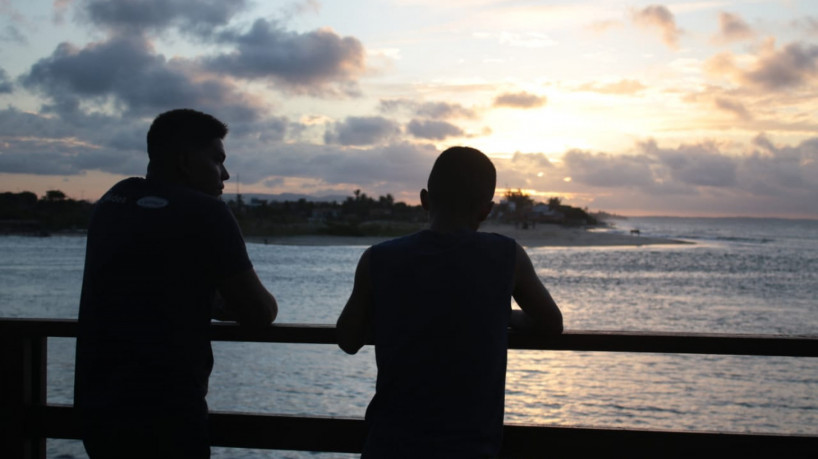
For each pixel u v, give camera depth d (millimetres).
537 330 1922
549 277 49312
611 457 2127
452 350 1673
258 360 14617
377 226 172125
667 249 114500
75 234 178875
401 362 1682
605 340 2088
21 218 195750
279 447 2219
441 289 1700
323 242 137500
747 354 2076
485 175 1808
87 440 1836
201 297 1861
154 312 1812
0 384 2373
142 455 1795
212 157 2023
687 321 24219
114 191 1972
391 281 1734
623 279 47312
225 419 2240
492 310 1706
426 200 1917
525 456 2158
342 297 32438
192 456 1823
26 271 51594
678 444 2117
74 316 25125
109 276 1842
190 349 1833
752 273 55656
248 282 1894
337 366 13914
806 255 95250
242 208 183000
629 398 11484
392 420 1673
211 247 1843
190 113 2008
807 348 2051
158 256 1826
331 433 2203
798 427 9852
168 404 1789
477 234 1785
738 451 2104
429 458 1610
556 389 12195
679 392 12016
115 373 1803
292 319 23766
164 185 1918
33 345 2422
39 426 2365
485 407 1671
